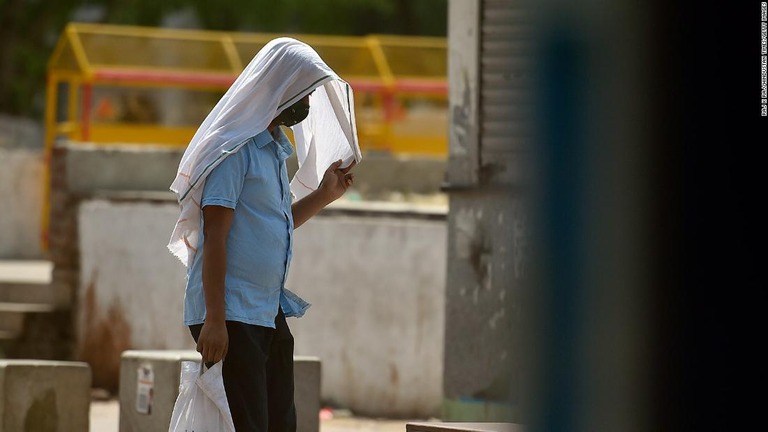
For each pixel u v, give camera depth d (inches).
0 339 1612.9
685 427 513.7
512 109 1026.7
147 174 1676.9
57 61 2023.9
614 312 516.1
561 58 514.3
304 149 750.5
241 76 678.5
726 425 528.4
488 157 1043.3
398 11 3941.9
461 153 1062.4
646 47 515.5
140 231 1572.3
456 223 1059.3
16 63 3745.1
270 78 669.3
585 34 513.0
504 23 1047.6
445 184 1063.6
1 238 2279.8
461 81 1069.1
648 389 521.7
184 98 2094.0
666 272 514.3
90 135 1998.0
